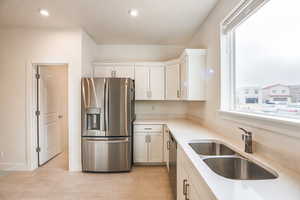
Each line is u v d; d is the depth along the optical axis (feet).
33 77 10.63
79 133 10.43
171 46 13.65
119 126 10.23
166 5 7.73
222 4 7.02
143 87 12.48
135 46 13.60
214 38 7.89
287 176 3.45
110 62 12.39
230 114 6.25
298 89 3.98
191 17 8.87
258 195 2.73
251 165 4.56
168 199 7.55
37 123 11.10
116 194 7.96
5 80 10.46
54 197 7.71
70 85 10.34
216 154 6.40
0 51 10.46
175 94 11.51
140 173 10.27
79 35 10.28
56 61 10.33
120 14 8.59
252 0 5.20
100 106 10.06
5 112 10.52
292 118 4.07
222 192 2.81
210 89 8.40
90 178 9.54
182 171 5.64
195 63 9.04
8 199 7.56
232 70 6.95
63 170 10.59
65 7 7.93
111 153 10.21
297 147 3.57
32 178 9.51
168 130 9.58
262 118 4.50
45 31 10.32
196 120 10.93
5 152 10.55
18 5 7.73
